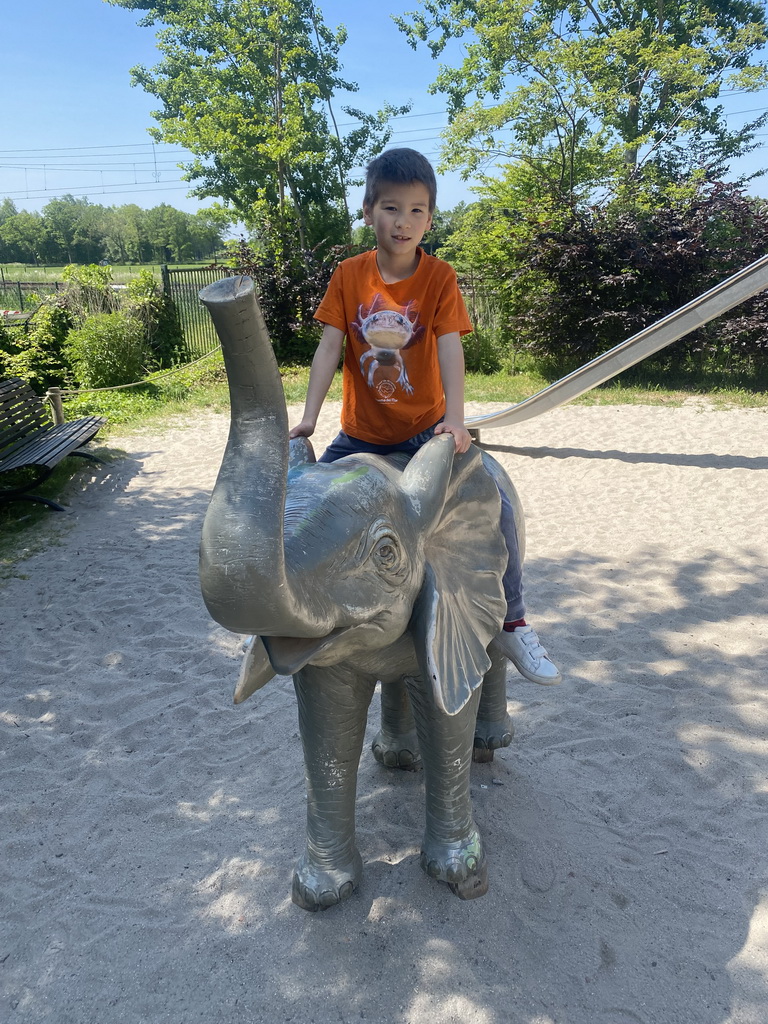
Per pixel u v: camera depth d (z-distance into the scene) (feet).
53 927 8.75
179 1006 7.72
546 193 54.49
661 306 45.42
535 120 64.08
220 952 8.27
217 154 73.15
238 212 78.33
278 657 5.47
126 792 11.08
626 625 15.72
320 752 7.95
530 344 47.29
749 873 9.23
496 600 7.66
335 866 8.52
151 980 8.01
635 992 7.65
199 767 11.59
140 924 8.71
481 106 64.44
